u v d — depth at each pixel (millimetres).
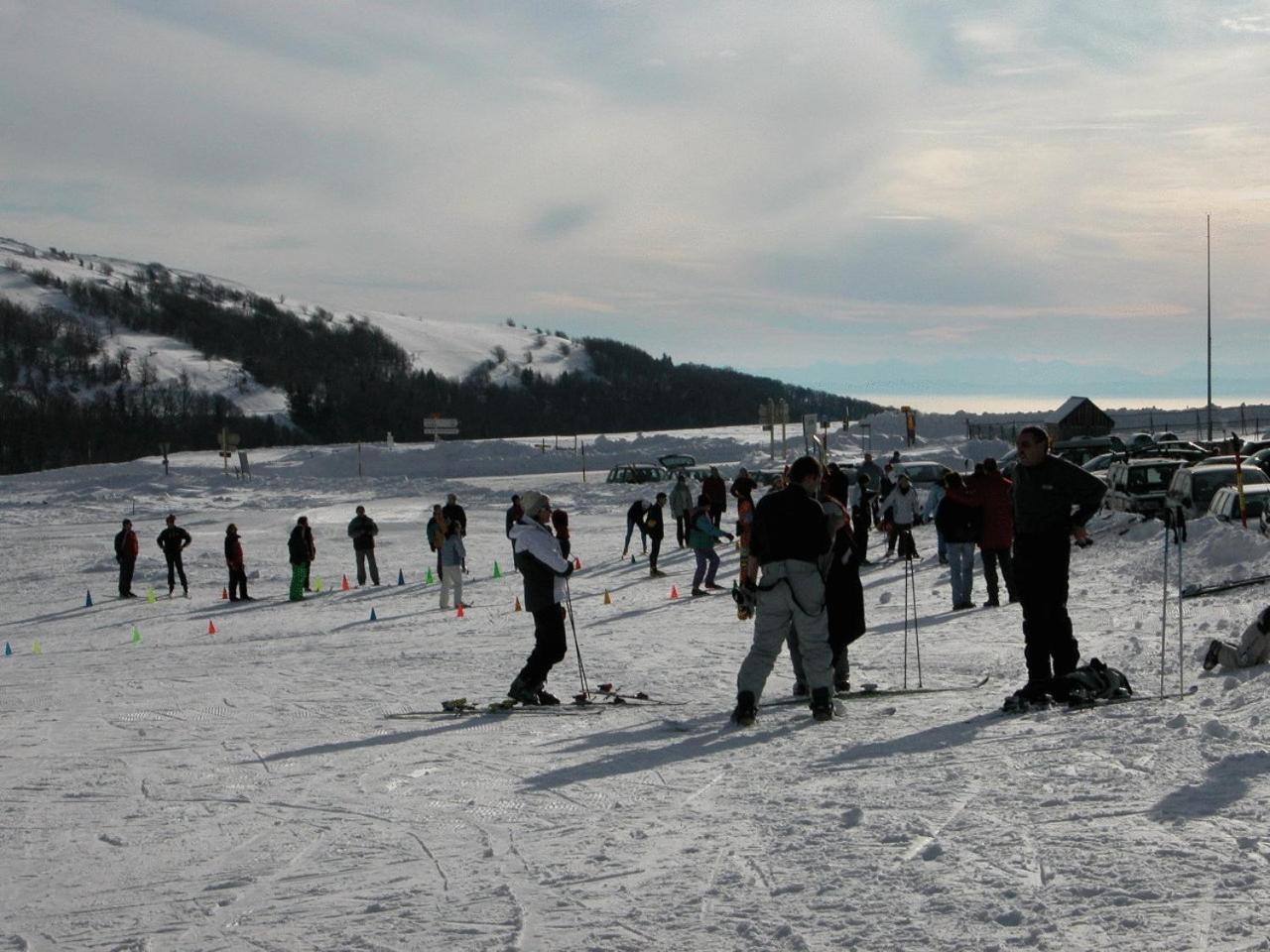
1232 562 17094
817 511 9000
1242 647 9133
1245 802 5523
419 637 17953
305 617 22453
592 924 4660
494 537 39531
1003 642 13062
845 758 7477
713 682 11672
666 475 57562
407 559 33625
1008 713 8508
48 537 43531
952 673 11195
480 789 7309
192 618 23375
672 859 5508
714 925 4547
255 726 10219
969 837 5406
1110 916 4266
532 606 10680
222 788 7688
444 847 6008
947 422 81188
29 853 6285
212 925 4945
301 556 25594
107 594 28547
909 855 5227
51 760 8961
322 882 5512
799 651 10055
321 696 11945
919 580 21172
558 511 16203
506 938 4559
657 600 21312
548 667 10688
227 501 56625
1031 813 5727
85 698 12539
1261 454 29234
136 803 7371
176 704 11766
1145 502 26000
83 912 5219
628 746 8500
